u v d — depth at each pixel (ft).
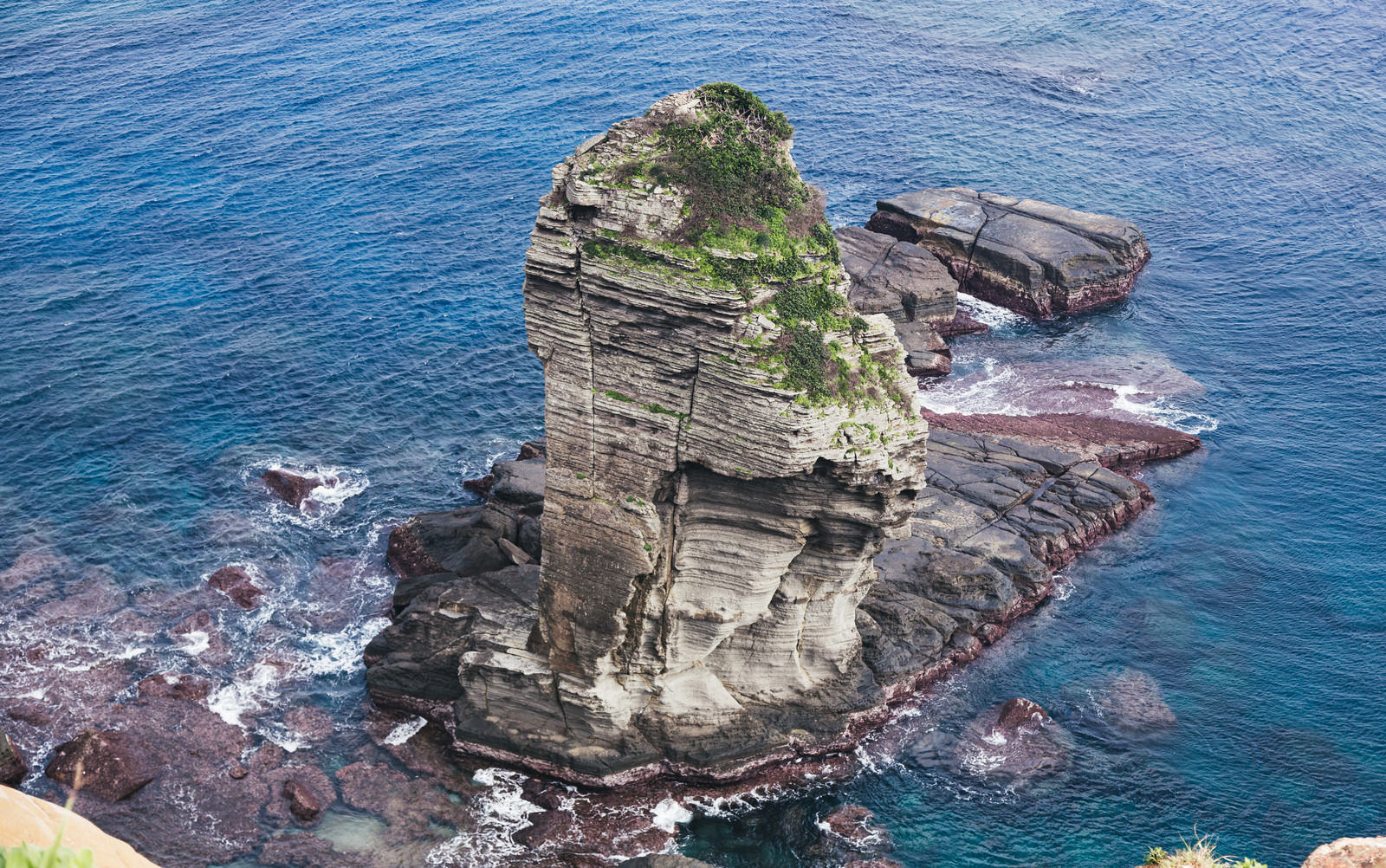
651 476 177.78
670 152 168.04
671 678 193.36
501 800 188.24
